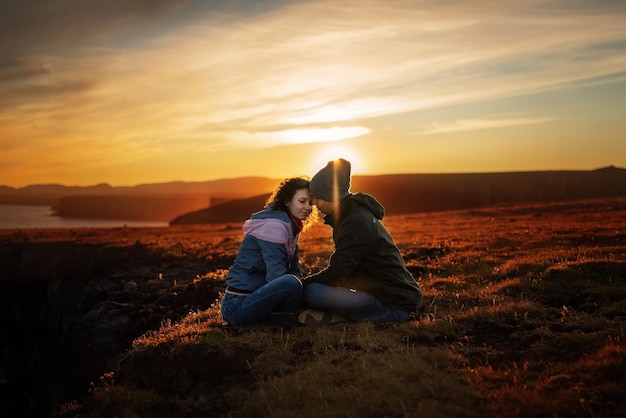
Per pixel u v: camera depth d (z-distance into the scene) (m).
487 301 8.56
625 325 6.60
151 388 5.91
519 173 171.38
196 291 11.34
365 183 158.88
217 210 134.00
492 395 4.75
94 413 5.38
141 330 10.61
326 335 6.50
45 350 19.89
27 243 39.03
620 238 16.81
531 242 17.78
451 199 139.88
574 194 142.50
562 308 8.05
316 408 4.73
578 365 5.27
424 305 8.35
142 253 26.83
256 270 6.90
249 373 5.87
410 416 4.45
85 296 17.34
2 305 25.41
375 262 6.77
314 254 17.66
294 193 6.74
